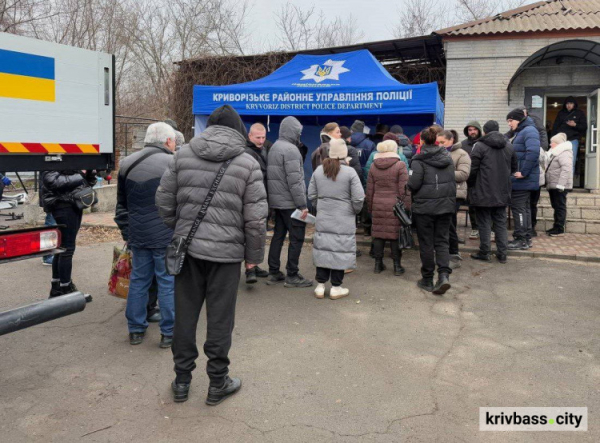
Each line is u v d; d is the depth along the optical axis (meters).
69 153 3.66
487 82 11.69
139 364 3.83
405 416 3.12
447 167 5.43
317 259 5.36
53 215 4.96
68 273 5.09
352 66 9.09
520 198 7.39
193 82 15.28
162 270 4.04
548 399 3.33
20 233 3.00
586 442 2.84
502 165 6.62
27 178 9.64
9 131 3.25
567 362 3.89
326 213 5.32
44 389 3.43
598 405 3.25
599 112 10.48
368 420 3.07
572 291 5.70
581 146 11.82
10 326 2.88
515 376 3.66
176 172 3.22
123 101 23.55
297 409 3.19
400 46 12.91
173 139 4.21
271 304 5.25
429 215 5.49
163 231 3.99
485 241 6.94
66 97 3.61
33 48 3.36
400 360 3.93
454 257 6.86
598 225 8.77
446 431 2.95
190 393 3.39
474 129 7.50
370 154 7.79
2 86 3.19
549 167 8.42
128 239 4.32
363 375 3.67
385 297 5.51
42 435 2.88
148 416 3.10
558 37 11.16
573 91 11.45
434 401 3.30
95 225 9.65
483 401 3.30
